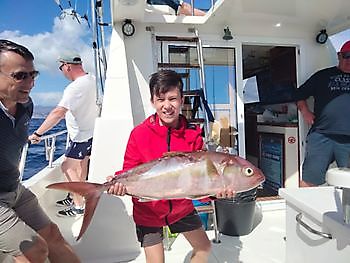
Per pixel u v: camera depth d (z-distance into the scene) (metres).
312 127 3.70
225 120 3.76
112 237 2.54
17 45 1.52
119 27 3.24
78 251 2.49
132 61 3.40
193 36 3.58
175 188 1.35
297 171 4.11
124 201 2.55
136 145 1.67
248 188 1.33
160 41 3.51
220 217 3.04
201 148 1.72
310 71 4.00
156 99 1.58
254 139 5.18
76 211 2.96
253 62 5.43
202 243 1.81
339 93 3.43
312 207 1.53
